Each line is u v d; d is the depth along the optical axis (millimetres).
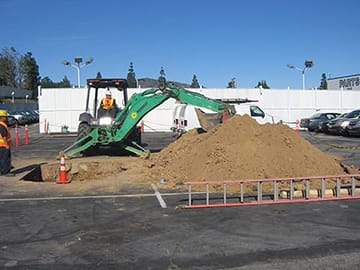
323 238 6625
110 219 7906
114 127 16344
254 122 12414
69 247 6367
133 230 7188
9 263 5742
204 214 8188
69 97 34344
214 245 6359
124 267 5551
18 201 9562
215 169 11047
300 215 8031
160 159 14414
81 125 17312
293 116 37844
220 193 10141
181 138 15211
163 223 7586
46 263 5730
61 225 7547
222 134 12023
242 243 6430
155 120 35469
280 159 11180
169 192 10352
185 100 15055
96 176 14414
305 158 11477
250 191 10281
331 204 8953
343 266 5469
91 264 5672
